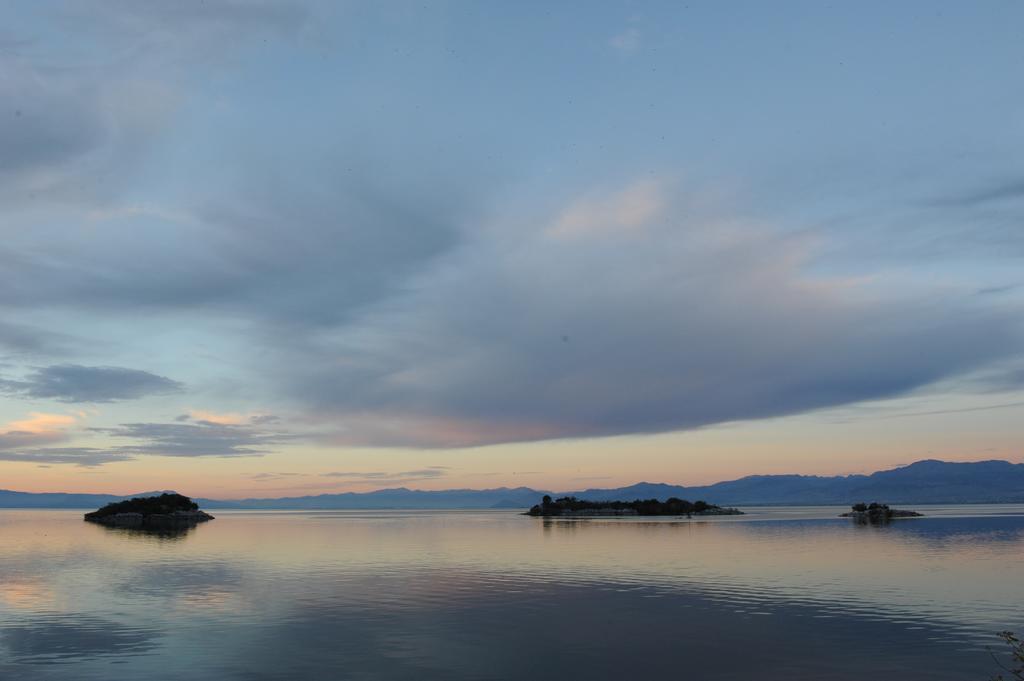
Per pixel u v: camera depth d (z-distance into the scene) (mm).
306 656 28141
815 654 28484
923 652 28625
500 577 52375
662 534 108875
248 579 51406
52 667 26484
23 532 122125
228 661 27344
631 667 26828
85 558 68625
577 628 33438
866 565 59188
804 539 93438
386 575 53812
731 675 25812
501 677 25594
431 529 132000
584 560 65438
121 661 27328
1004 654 28203
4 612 37656
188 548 81875
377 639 31125
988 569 55500
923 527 127312
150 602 40812
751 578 51188
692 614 36875
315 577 52531
